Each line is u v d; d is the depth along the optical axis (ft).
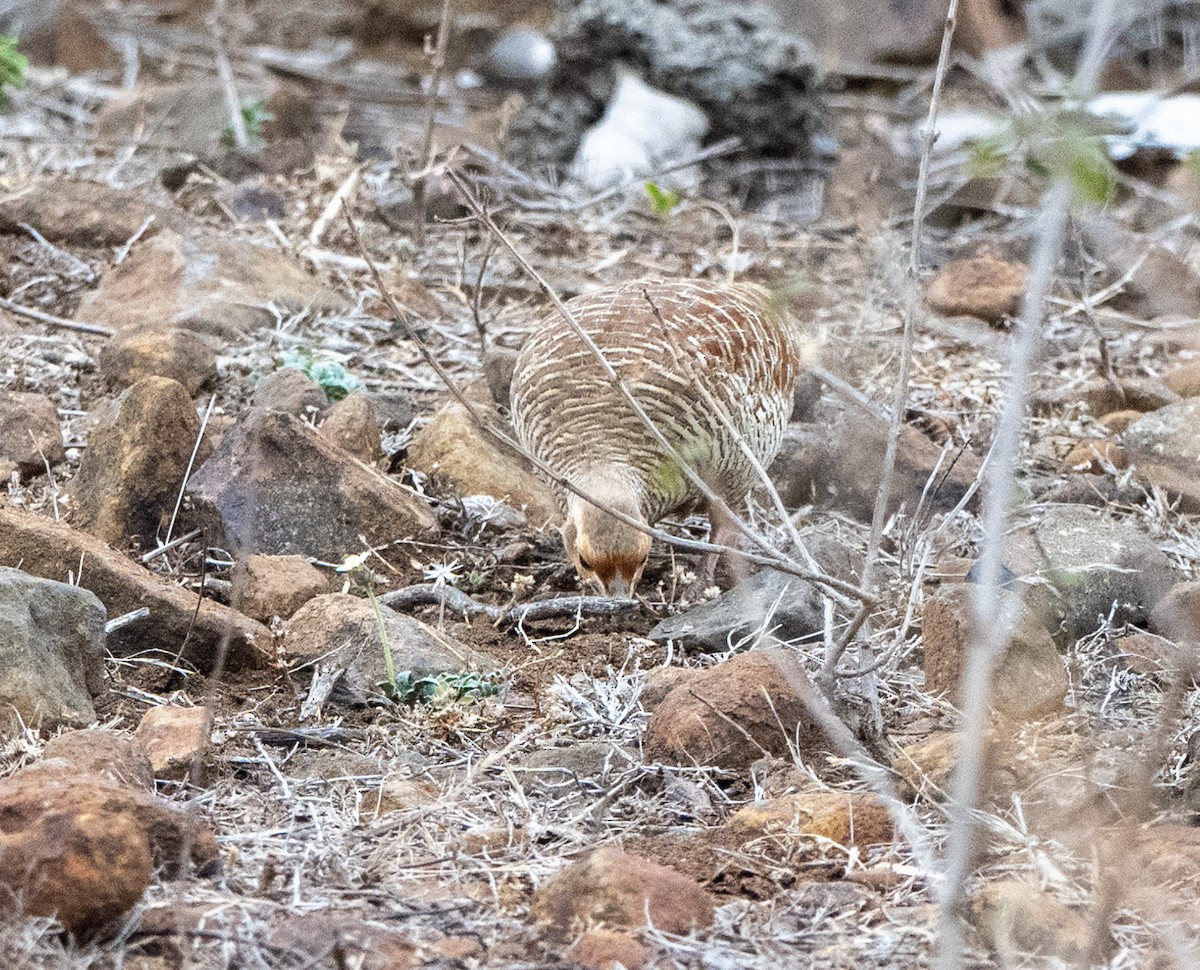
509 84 52.21
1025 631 18.88
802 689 16.14
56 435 24.90
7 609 17.88
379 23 59.77
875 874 14.79
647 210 38.75
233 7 59.36
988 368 30.35
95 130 41.37
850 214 39.73
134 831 13.20
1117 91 45.42
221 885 14.35
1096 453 26.86
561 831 15.84
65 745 15.87
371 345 29.71
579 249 35.86
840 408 28.27
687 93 43.83
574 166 42.50
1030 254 35.58
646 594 23.11
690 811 16.57
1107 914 12.33
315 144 43.21
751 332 22.66
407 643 19.71
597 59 44.19
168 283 30.04
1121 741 17.85
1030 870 14.89
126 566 20.47
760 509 25.45
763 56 43.88
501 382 27.09
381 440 25.61
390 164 40.32
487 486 24.72
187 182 37.17
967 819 10.98
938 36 51.78
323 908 13.99
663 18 44.34
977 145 12.16
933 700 18.88
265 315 29.81
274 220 35.22
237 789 16.84
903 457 25.39
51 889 12.78
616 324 22.52
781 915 14.11
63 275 31.55
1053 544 22.44
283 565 21.49
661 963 13.07
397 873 14.93
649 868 14.02
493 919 13.96
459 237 35.78
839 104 48.75
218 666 14.78
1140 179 39.99
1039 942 13.35
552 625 21.72
